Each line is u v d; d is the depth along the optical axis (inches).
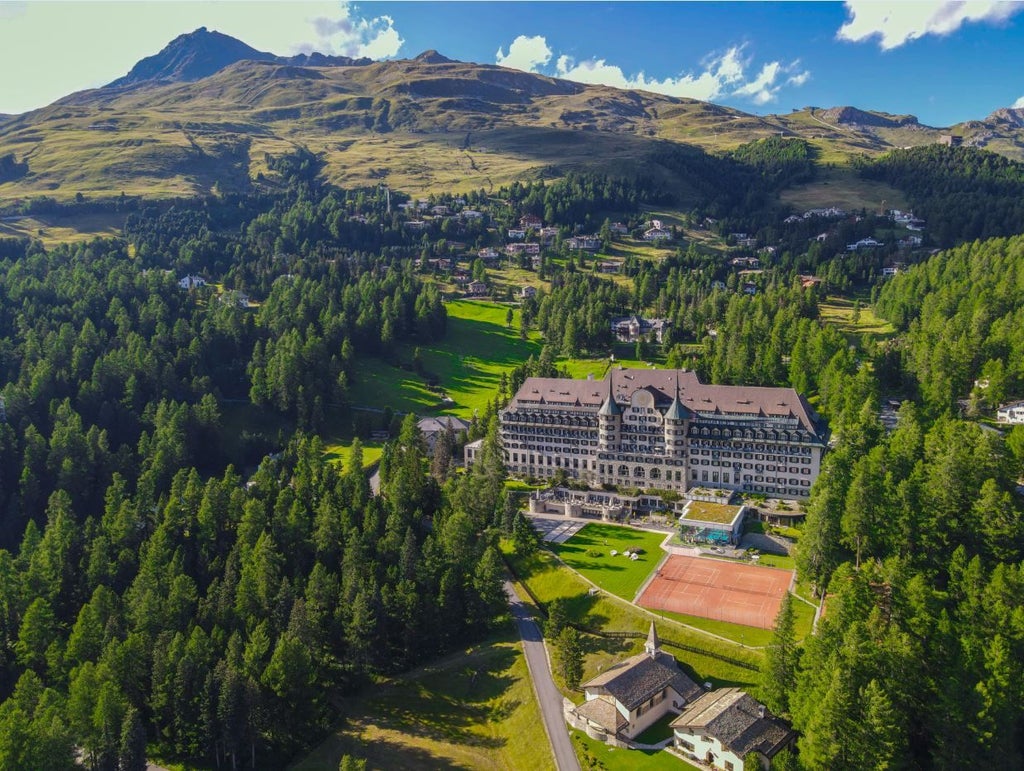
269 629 6112.2
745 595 6338.6
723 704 4896.7
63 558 7022.6
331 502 7672.2
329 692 6008.9
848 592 5182.1
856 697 4461.1
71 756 4945.9
